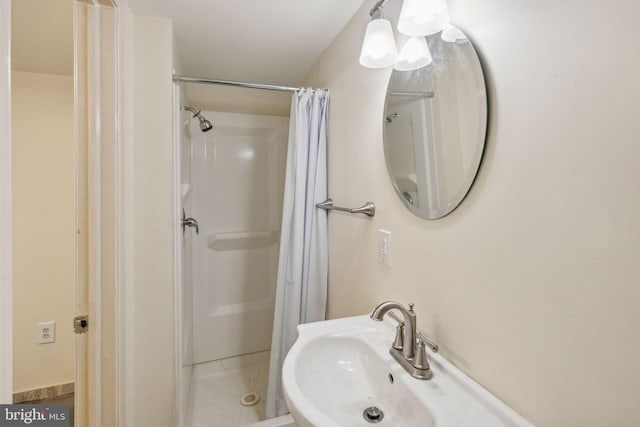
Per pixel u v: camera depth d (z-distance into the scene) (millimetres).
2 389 464
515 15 608
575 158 509
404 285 1019
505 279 645
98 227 1092
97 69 1086
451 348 808
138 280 1298
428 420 653
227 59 1758
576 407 514
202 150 2119
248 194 2254
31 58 1735
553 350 550
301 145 1580
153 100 1312
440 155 830
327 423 614
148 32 1310
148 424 1310
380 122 1140
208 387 1947
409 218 987
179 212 1454
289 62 1799
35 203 1914
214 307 2184
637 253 435
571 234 518
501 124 648
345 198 1435
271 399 1602
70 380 1998
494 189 669
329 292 1627
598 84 475
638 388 437
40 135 1913
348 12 1311
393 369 822
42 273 1936
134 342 1293
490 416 638
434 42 848
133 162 1287
